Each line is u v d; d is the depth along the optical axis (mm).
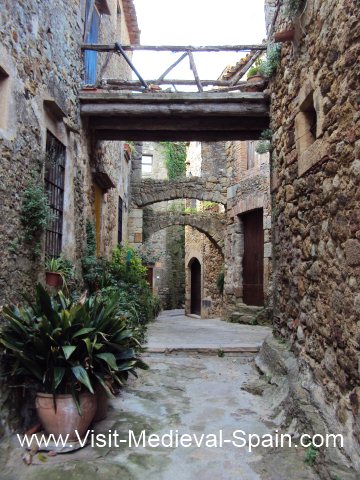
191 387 4473
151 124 6309
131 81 6293
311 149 3531
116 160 9508
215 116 6137
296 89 4066
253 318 9766
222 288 12961
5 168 3211
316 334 3402
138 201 12789
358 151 2545
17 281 3416
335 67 2924
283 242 4676
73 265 5141
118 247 9508
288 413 3426
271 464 2750
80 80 5812
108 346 3414
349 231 2688
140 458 2840
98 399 3479
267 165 9672
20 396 3197
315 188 3457
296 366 3871
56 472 2600
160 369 5188
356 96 2574
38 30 4012
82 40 5996
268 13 5566
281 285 4762
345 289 2750
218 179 12773
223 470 2686
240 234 11250
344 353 2742
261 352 5172
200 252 15922
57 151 4840
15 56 3432
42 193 3707
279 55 4871
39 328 2965
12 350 2969
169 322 10852
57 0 4648
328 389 3039
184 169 19250
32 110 3816
